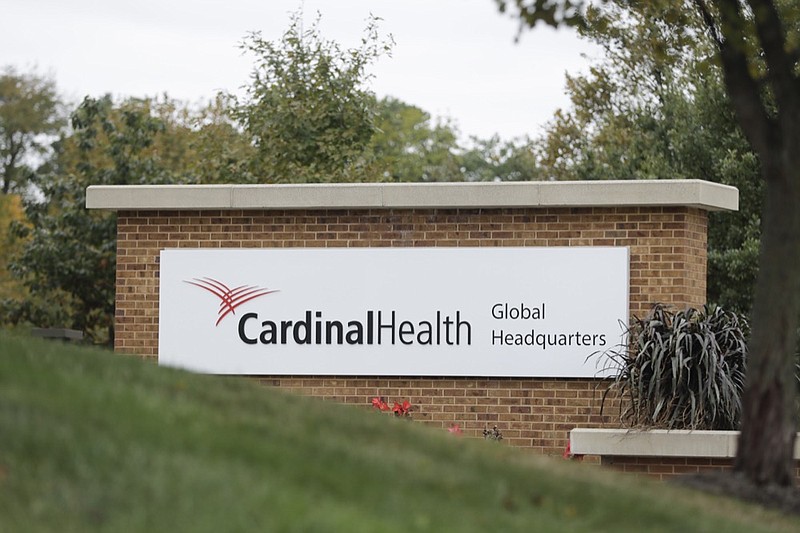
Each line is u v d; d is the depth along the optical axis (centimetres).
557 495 3169
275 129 11362
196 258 6366
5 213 16350
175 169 15950
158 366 3794
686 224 6019
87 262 10325
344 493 2777
